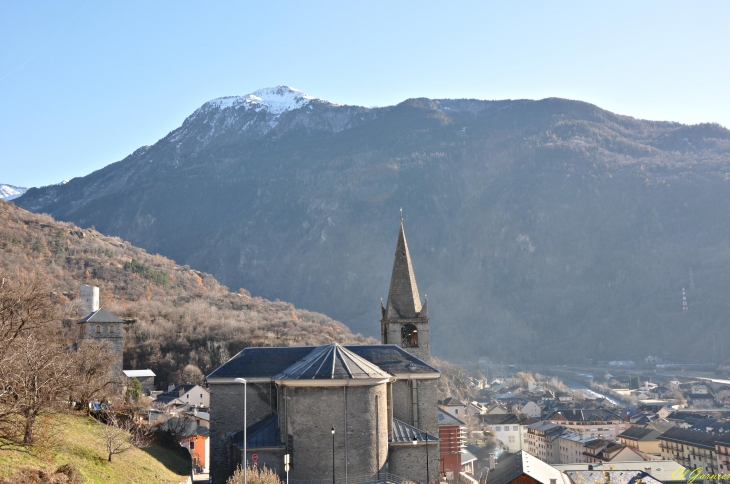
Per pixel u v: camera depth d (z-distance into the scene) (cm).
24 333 6247
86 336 12669
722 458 13362
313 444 6222
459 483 9006
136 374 16838
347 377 6259
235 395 7425
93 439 5894
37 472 4244
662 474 11088
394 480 6519
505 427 18662
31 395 4862
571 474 9231
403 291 8850
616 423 18650
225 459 7312
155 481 5612
